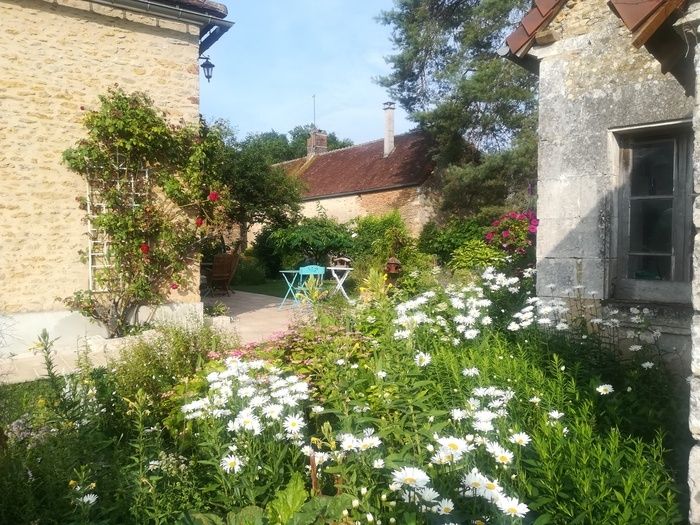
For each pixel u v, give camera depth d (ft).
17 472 8.44
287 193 61.11
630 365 13.02
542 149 16.53
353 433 8.91
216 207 28.55
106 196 25.17
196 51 28.02
